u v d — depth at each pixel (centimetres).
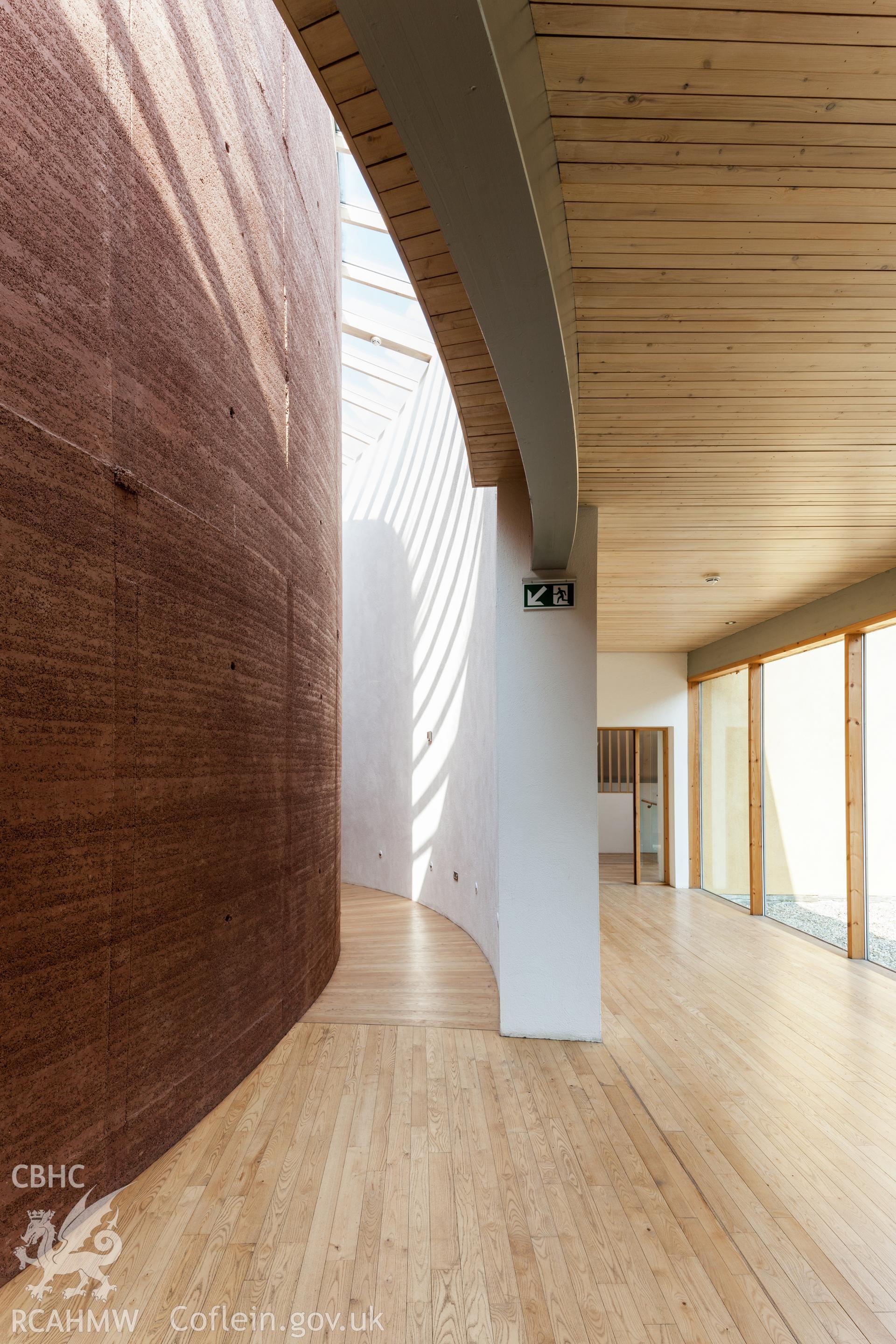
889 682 616
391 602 1012
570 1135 335
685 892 980
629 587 657
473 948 681
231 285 378
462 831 756
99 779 271
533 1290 236
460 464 754
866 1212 280
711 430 343
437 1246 257
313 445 537
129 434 290
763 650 805
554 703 452
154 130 308
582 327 261
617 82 166
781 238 218
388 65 127
